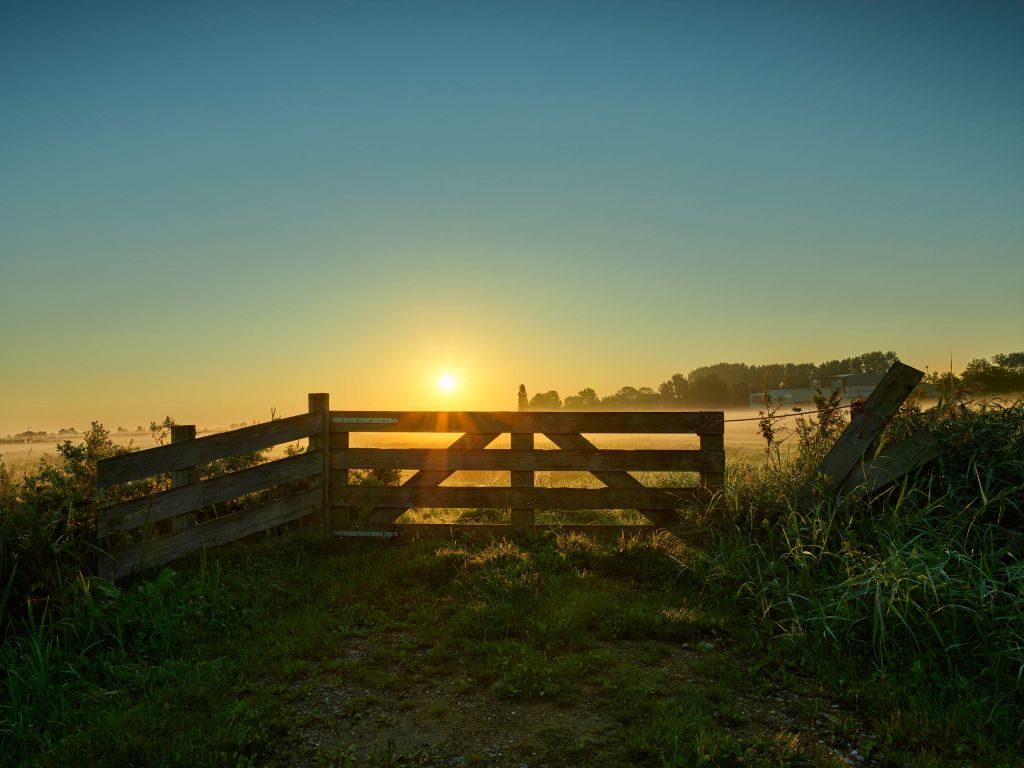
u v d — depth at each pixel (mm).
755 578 6473
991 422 7301
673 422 8766
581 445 8891
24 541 6336
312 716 4410
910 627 5188
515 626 5848
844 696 4582
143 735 4094
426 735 4188
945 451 7086
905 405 8070
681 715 4289
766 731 4137
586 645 5473
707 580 6711
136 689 4812
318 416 8977
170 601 6211
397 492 8984
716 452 8680
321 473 8977
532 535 8453
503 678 4875
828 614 5551
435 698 4695
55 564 6395
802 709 4453
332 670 5168
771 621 5773
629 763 3812
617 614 6043
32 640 4934
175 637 5652
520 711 4480
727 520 7742
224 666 5141
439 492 8953
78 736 4137
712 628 5824
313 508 8906
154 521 7441
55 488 7492
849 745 3994
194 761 3838
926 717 4234
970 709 4309
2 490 7508
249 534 8211
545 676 4883
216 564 6930
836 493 7375
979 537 6039
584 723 4293
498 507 8906
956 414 7715
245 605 6449
